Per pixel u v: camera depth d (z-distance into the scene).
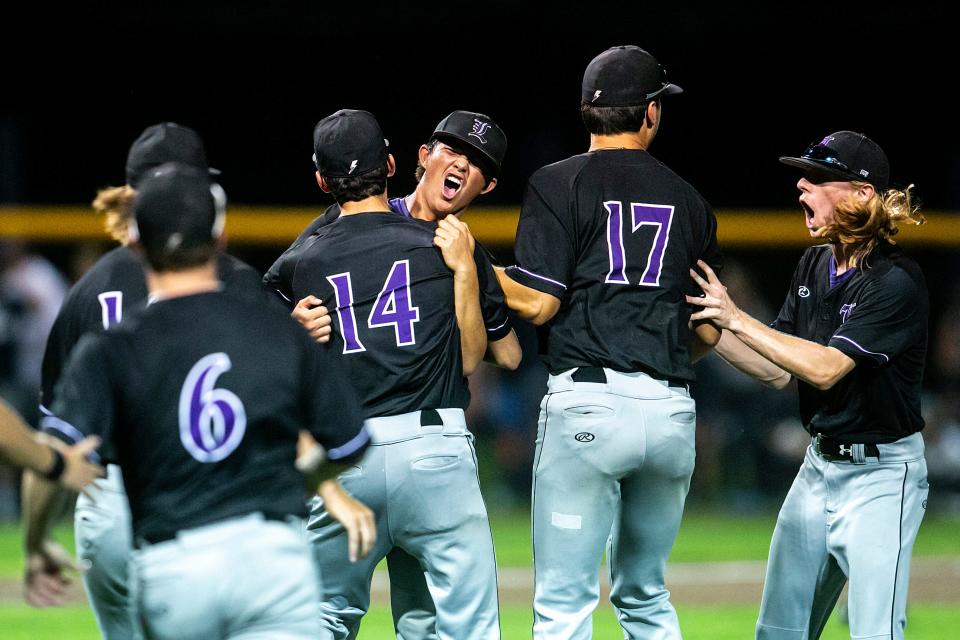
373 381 17.48
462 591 17.62
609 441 18.05
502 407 54.09
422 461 17.31
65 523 46.50
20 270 47.12
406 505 17.39
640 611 19.41
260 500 12.72
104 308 15.96
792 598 19.23
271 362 12.96
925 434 53.19
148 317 12.87
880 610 18.05
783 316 20.50
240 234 52.44
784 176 75.44
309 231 19.30
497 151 19.44
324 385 13.44
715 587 35.44
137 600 12.66
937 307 66.19
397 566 19.45
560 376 18.55
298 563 12.80
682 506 19.11
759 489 52.78
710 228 19.56
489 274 18.66
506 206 72.75
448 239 18.02
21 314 46.47
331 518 17.44
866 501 18.28
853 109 74.69
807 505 18.98
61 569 13.45
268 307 13.41
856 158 18.70
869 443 18.30
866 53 73.56
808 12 71.06
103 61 72.19
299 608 12.71
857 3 70.69
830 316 19.22
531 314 18.39
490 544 17.95
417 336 17.62
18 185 66.81
